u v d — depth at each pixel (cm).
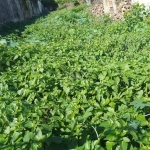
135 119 278
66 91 394
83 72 497
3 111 315
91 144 240
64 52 682
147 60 510
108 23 1242
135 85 386
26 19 2434
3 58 630
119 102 339
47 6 4047
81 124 288
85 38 929
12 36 1059
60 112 331
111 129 242
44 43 879
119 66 472
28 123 273
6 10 1941
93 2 2344
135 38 740
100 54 638
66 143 264
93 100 346
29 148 241
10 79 472
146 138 242
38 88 427
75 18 1667
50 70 501
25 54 647
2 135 270
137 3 1093
